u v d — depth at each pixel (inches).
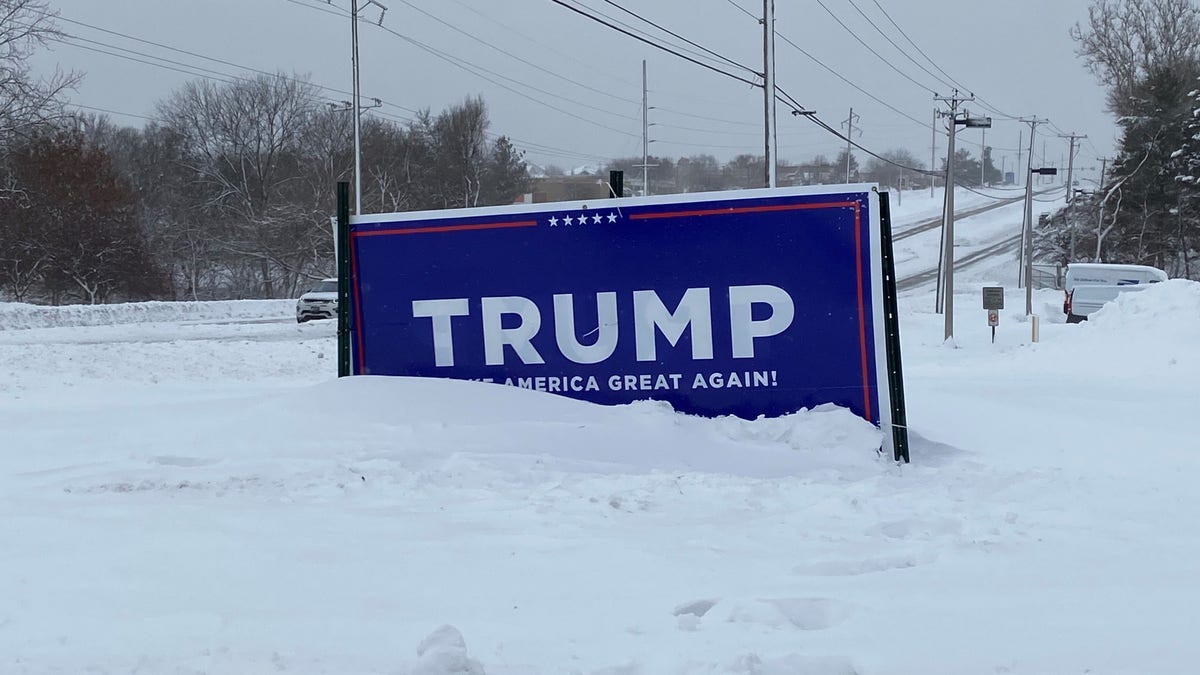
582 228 389.4
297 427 360.2
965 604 187.8
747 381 377.7
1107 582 201.8
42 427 416.8
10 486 301.1
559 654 162.2
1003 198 4690.0
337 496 283.1
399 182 2596.0
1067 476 314.8
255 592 195.8
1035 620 178.7
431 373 402.3
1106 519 257.9
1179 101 2706.7
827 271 370.6
